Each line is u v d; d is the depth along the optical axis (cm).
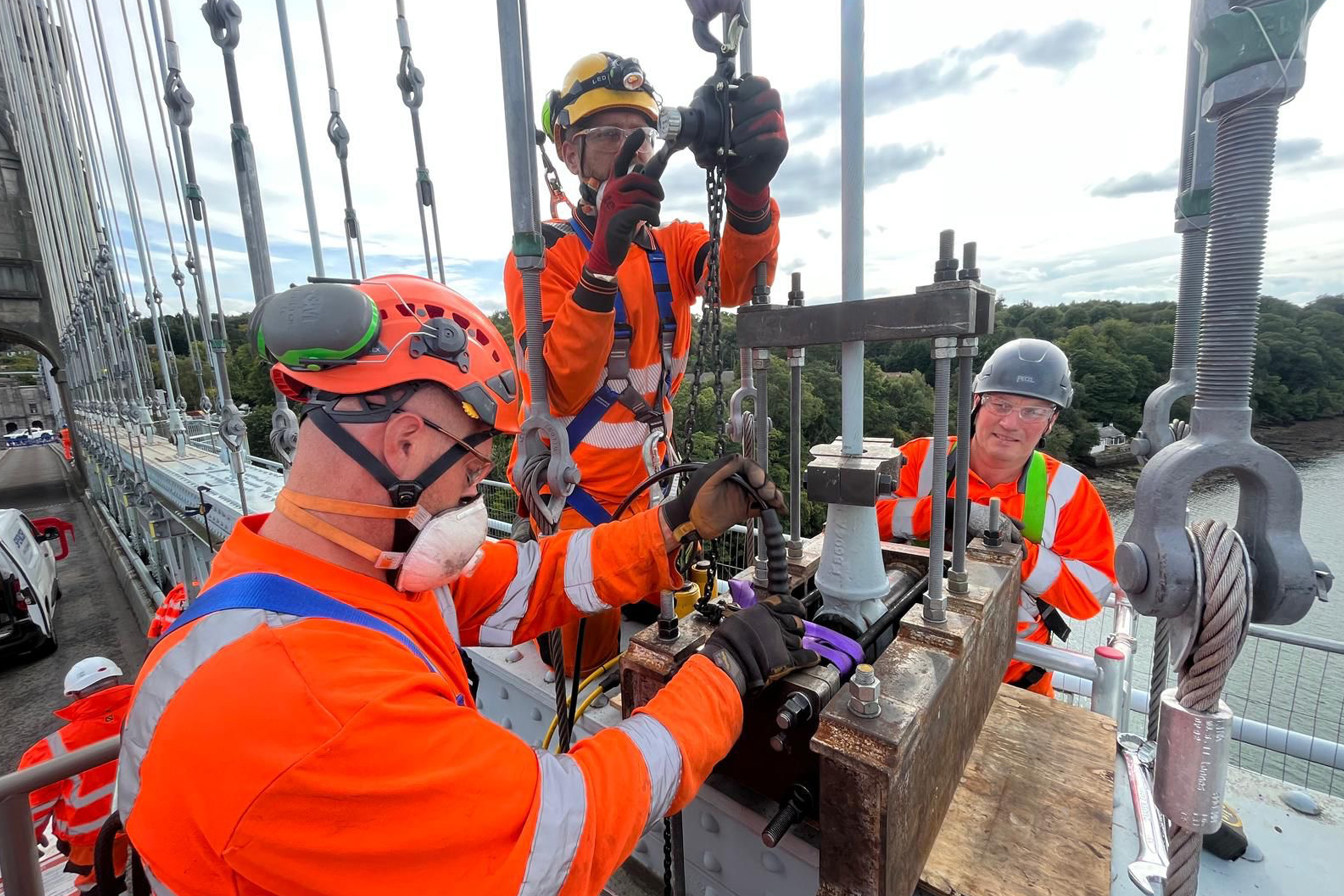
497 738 83
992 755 143
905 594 151
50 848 375
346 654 79
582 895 82
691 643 127
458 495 99
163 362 1224
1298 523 68
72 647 1208
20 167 3155
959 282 108
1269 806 179
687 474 215
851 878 97
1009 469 238
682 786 94
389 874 73
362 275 288
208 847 73
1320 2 59
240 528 95
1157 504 72
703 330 133
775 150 117
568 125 181
